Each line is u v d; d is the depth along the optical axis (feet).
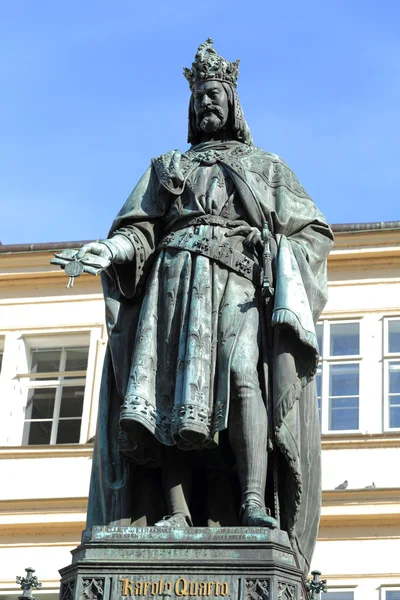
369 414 66.03
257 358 22.15
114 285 23.29
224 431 22.25
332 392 66.85
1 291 74.02
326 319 68.74
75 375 71.61
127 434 21.86
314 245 23.59
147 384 21.94
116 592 20.26
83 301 73.20
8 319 73.31
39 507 66.18
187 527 20.85
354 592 60.54
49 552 65.10
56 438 70.28
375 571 60.90
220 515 22.20
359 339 68.13
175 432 21.34
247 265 22.77
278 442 21.65
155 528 20.81
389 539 61.46
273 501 21.86
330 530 62.03
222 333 22.12
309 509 22.39
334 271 69.87
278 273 22.40
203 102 24.71
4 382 71.77
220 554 20.34
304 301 22.22
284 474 21.99
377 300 68.85
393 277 69.31
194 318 22.09
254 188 23.52
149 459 22.17
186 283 22.54
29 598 21.70
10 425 70.64
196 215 23.32
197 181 23.61
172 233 23.32
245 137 24.91
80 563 20.51
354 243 69.92
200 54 25.11
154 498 22.41
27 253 73.97
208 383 21.70
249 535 20.53
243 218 23.48
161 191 23.49
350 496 62.59
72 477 67.62
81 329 72.43
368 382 66.85
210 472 22.52
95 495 22.50
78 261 22.09
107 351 23.21
